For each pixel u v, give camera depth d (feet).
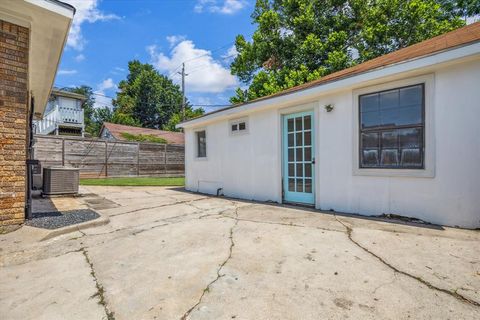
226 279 7.49
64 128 64.13
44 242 10.75
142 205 19.71
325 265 8.29
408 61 12.50
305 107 18.26
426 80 12.79
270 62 52.80
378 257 8.80
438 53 11.63
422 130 13.08
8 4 11.44
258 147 21.86
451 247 9.56
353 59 44.14
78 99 70.59
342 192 16.19
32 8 11.80
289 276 7.60
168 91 121.60
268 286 7.05
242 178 23.41
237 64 55.98
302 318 5.65
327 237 11.06
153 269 8.27
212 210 17.54
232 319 5.66
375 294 6.54
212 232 12.17
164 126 114.83
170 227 13.24
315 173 17.65
